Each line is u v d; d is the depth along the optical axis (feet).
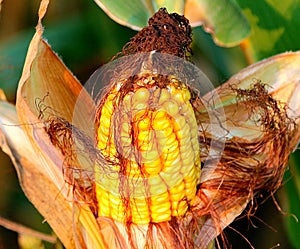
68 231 1.86
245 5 2.23
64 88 1.84
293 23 2.21
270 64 2.02
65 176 1.77
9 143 1.86
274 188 1.91
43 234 2.07
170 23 1.64
